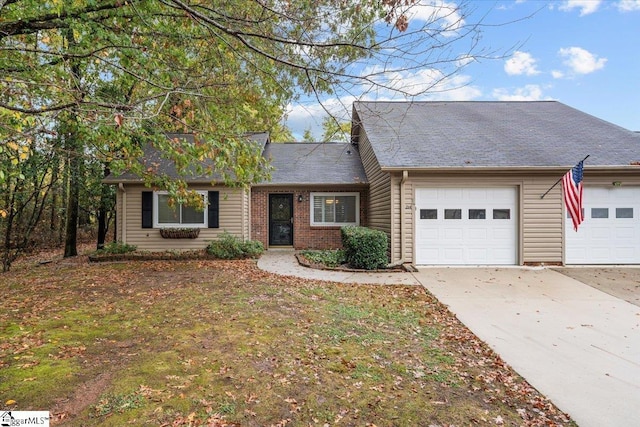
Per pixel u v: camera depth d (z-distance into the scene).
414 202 9.23
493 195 9.34
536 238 9.30
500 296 6.46
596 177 9.30
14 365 3.37
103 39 5.02
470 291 6.82
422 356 3.83
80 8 4.56
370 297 6.35
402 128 11.52
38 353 3.66
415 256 9.28
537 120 12.38
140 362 3.48
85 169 11.89
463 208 9.33
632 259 9.36
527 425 2.61
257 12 4.02
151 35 5.10
